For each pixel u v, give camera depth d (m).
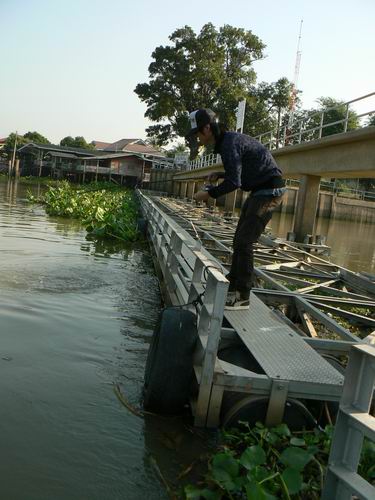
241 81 52.12
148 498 2.75
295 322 6.09
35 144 74.69
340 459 2.23
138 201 28.72
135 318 6.16
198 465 3.10
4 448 3.07
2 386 3.89
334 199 43.62
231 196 25.30
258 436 3.27
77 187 50.12
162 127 55.16
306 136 50.47
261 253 10.34
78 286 7.51
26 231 13.62
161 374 3.65
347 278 8.16
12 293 6.65
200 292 4.55
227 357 4.20
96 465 3.00
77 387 4.04
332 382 3.39
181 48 50.41
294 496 2.68
